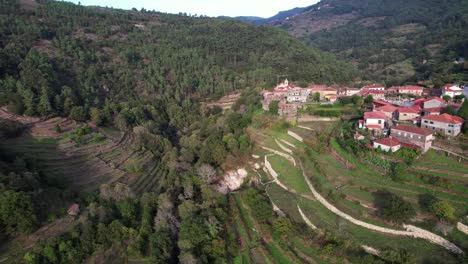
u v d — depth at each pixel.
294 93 136.88
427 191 62.97
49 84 121.50
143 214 71.88
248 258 61.78
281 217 65.31
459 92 116.94
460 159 68.69
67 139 103.00
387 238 56.38
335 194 68.38
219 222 69.12
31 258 56.19
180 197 81.94
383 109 100.44
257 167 94.94
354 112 109.81
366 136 86.25
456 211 56.25
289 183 81.94
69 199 74.75
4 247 59.81
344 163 78.75
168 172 98.31
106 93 148.75
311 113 112.06
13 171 73.38
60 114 116.88
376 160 73.81
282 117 112.69
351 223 62.19
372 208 63.16
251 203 73.81
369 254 52.88
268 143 102.50
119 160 100.62
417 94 136.50
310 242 61.00
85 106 123.38
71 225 66.75
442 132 79.81
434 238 53.47
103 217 68.81
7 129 93.88
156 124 133.62
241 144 100.06
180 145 122.19
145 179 94.00
